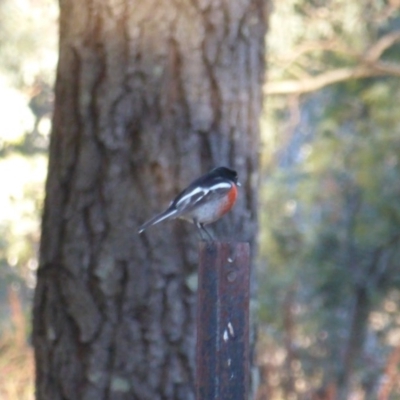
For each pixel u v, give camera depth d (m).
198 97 9.88
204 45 9.93
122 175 9.71
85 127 9.80
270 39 22.75
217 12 9.99
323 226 26.31
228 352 7.02
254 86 10.39
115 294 9.63
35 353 10.06
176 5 9.83
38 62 25.81
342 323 26.08
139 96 9.75
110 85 9.74
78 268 9.71
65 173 9.88
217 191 9.55
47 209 10.07
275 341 23.56
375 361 25.36
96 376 9.58
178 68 9.84
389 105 23.69
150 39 9.77
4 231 26.92
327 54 25.36
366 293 25.97
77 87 9.88
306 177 26.11
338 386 24.19
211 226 10.02
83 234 9.73
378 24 24.25
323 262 26.11
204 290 7.04
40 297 10.01
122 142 9.73
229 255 7.03
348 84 25.48
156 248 9.68
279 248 26.17
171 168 9.76
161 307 9.64
